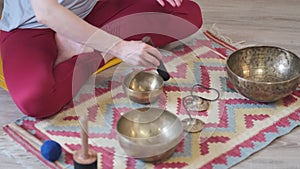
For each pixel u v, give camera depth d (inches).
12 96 74.6
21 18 81.6
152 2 90.1
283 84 74.3
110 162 67.0
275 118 76.1
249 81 74.9
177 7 91.4
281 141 72.5
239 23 107.7
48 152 66.8
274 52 82.4
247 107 78.0
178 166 66.7
